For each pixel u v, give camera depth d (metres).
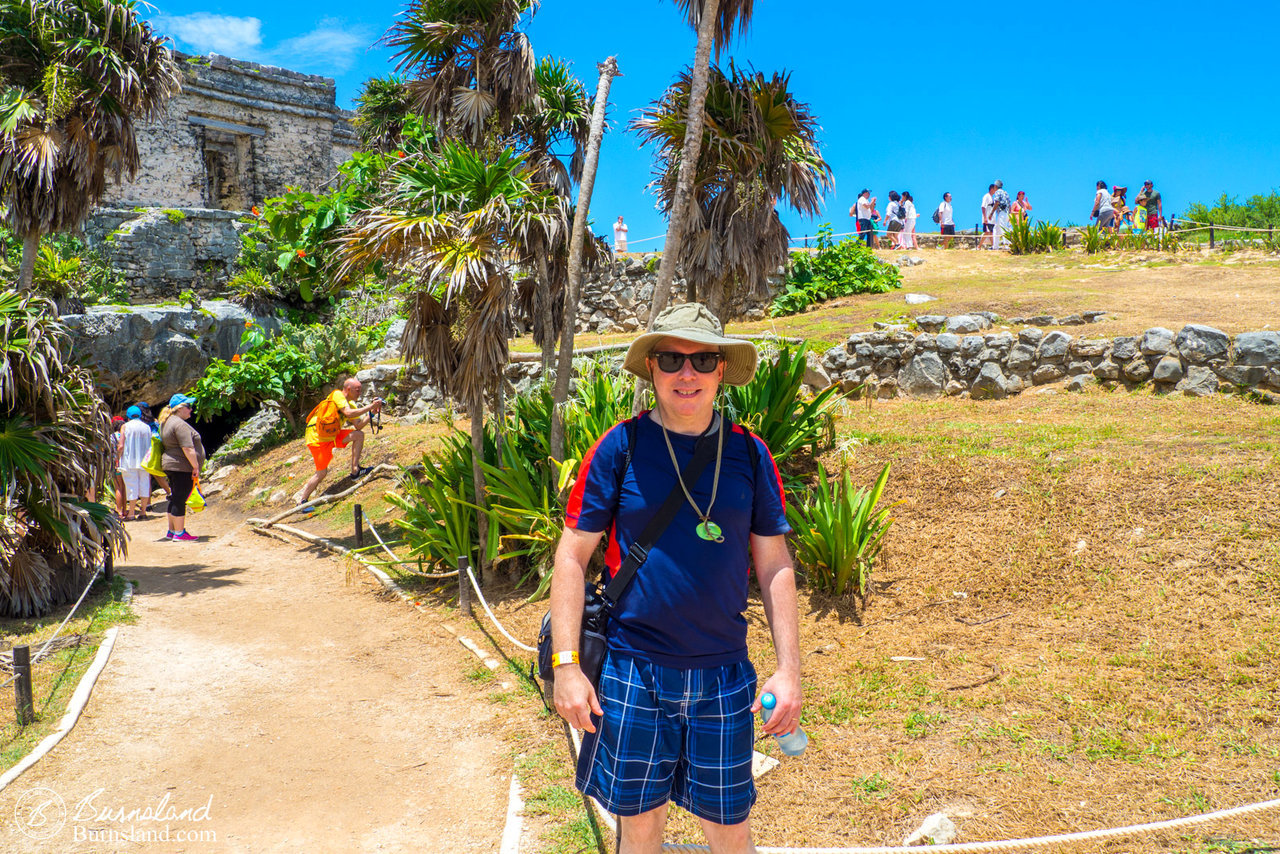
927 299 13.91
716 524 2.23
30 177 7.89
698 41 6.35
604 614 2.32
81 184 8.02
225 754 4.36
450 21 7.72
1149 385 8.66
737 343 2.32
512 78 7.66
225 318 17.66
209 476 14.62
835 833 3.37
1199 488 5.76
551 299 8.17
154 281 19.09
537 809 3.67
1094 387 8.95
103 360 15.59
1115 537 5.55
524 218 6.62
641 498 2.25
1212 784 3.41
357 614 6.97
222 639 6.31
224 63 26.86
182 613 7.03
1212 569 5.00
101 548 7.11
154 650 5.93
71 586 7.15
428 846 3.50
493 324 6.73
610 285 18.34
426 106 8.18
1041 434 7.38
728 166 6.85
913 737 4.01
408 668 5.62
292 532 10.37
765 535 2.41
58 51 7.96
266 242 19.20
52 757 4.22
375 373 14.34
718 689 2.28
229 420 17.27
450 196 6.67
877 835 3.33
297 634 6.45
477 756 4.29
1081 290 13.34
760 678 4.79
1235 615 4.59
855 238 16.28
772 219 7.14
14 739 4.38
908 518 6.45
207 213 19.98
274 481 13.09
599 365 8.85
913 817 3.42
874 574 5.87
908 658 4.79
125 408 16.45
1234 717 3.81
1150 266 15.98
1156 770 3.54
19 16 7.80
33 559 6.62
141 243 18.94
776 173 7.09
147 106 8.51
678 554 2.22
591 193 7.08
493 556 7.03
